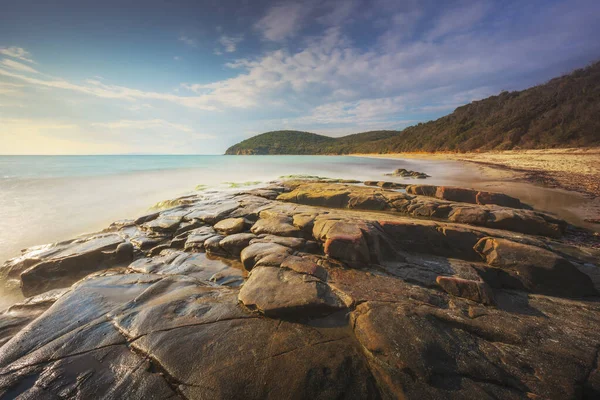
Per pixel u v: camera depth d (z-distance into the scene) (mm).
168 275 5422
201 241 7398
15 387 2805
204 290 4617
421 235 7039
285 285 4441
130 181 23219
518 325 3844
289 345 3287
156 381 2824
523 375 2979
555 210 11023
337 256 5707
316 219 7633
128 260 7227
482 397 2695
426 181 19797
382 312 3818
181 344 3283
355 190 13023
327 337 3473
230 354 3123
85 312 4066
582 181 16188
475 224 8883
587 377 2975
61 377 2902
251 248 6160
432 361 3053
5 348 3340
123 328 3635
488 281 5469
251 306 3994
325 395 2662
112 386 2787
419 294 4461
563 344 3498
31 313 4660
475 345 3400
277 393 2666
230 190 16094
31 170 31391
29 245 9328
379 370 2979
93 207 14008
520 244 6094
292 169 33438
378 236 6492
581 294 5094
